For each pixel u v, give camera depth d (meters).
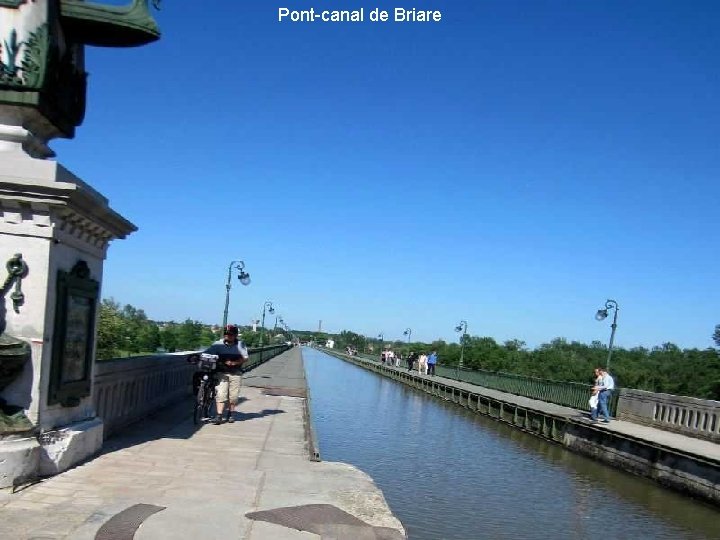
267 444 9.41
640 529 11.39
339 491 6.74
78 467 6.96
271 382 22.05
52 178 6.37
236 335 11.73
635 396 20.23
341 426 22.84
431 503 12.45
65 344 6.81
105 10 7.00
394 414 28.17
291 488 6.75
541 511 12.32
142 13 7.12
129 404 10.34
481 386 36.41
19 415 6.24
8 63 6.41
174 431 10.08
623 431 17.27
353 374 60.69
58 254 6.61
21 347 6.18
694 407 17.14
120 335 30.56
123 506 5.60
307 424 11.80
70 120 7.38
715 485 12.73
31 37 6.47
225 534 5.06
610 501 13.36
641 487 14.75
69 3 6.92
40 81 6.47
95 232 7.41
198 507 5.73
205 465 7.62
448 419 27.73
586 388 23.31
